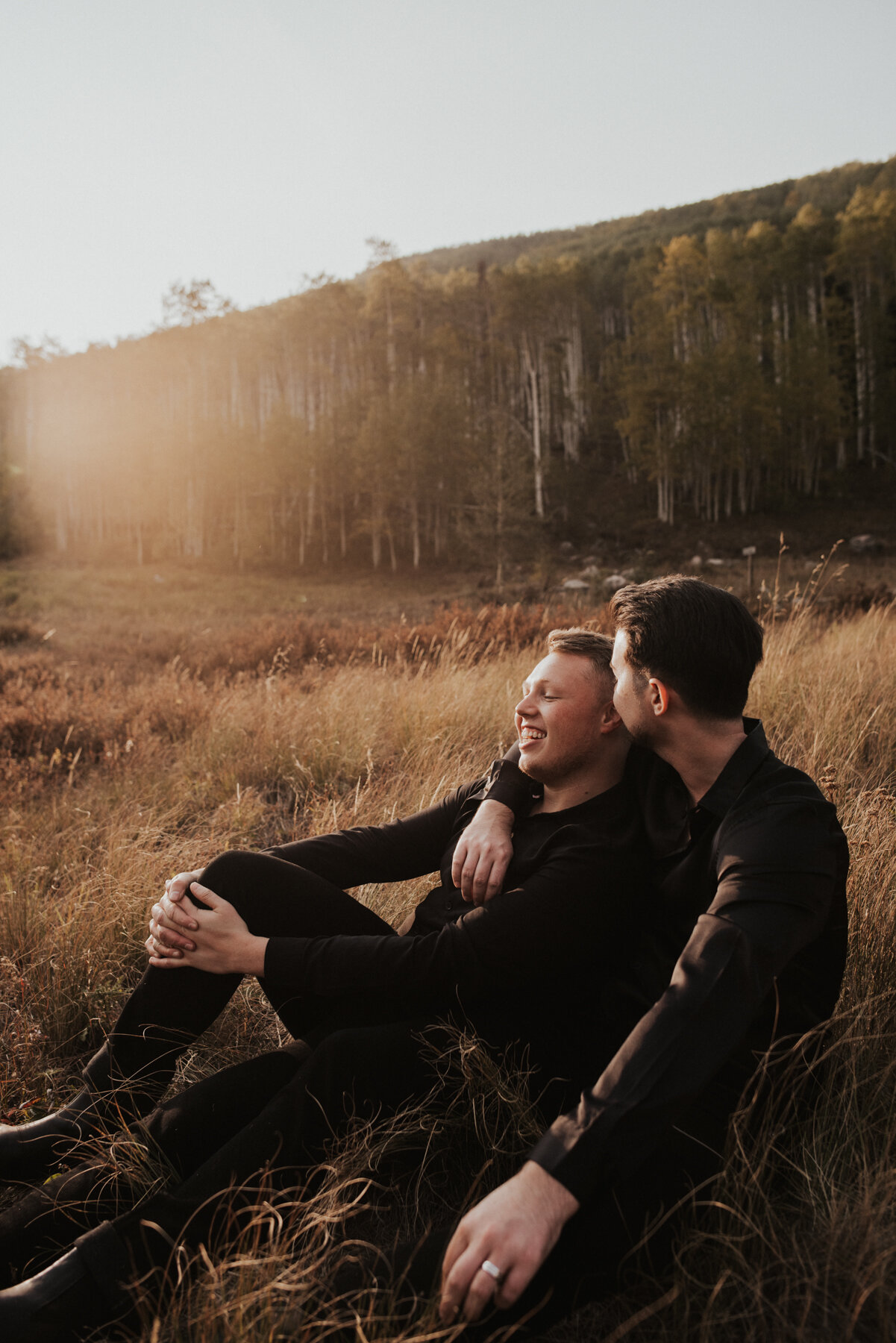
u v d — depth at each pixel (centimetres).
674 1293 106
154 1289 115
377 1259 113
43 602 2886
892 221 5581
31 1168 147
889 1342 101
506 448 3831
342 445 5319
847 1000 174
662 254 6975
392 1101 139
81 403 6631
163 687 662
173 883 158
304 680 673
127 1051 157
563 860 144
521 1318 103
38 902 272
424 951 142
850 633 588
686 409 4872
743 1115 120
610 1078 107
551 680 156
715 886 130
